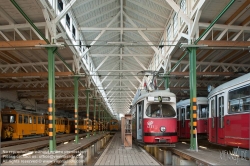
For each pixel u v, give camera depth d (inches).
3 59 794.2
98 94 1594.5
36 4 502.0
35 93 1309.1
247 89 379.9
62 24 635.5
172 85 1225.4
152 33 1012.5
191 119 516.1
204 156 398.0
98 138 1008.2
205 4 490.6
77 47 845.2
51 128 507.5
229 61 834.2
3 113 992.2
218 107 490.0
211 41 528.4
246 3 500.1
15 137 974.4
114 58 1425.9
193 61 528.7
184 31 668.1
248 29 581.9
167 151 566.9
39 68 967.0
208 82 1045.2
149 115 569.3
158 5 813.9
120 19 1025.5
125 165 398.6
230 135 431.2
